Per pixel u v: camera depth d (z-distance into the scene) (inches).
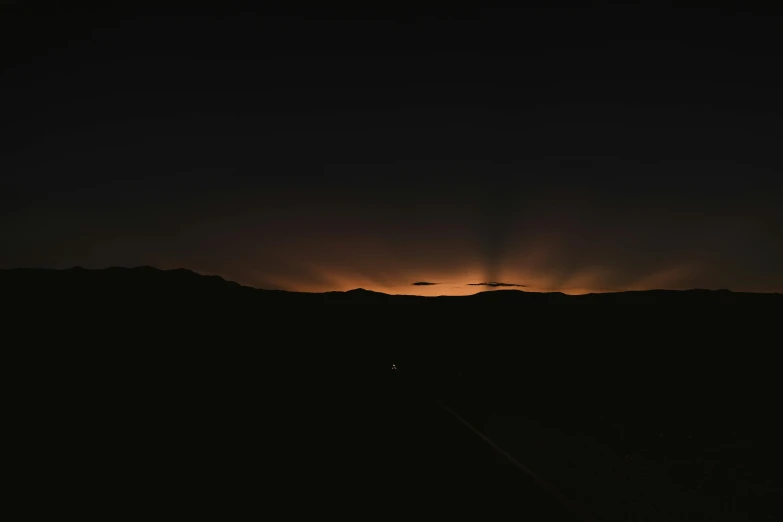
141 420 396.5
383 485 281.7
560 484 352.8
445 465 335.9
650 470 417.4
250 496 247.1
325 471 301.9
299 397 585.3
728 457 466.9
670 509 323.9
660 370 1107.9
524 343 1782.7
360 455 347.9
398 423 480.4
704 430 578.2
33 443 314.0
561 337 1833.2
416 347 1925.4
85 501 227.8
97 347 791.1
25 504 220.1
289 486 267.4
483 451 384.5
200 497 241.1
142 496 237.9
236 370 758.5
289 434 396.2
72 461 284.7
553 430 555.5
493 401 751.7
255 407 496.4
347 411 524.7
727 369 1066.1
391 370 1102.4
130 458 297.7
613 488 358.0
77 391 479.5
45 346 744.3
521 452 439.8
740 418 648.4
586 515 257.3
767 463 448.5
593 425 591.8
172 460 299.6
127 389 519.2
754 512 329.7
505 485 296.4
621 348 1480.1
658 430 577.0
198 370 706.2
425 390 800.9
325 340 1811.0
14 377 523.5
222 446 340.5
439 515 239.3
